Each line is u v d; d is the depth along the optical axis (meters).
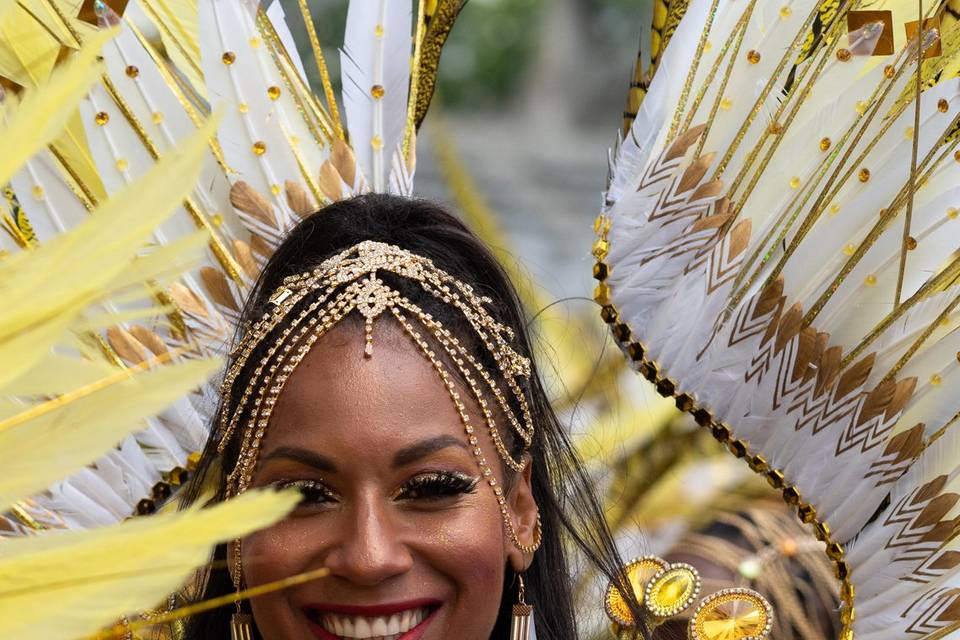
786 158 3.65
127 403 1.93
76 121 3.68
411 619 2.86
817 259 3.63
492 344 3.08
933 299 3.58
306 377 2.88
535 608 3.53
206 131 1.87
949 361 3.58
